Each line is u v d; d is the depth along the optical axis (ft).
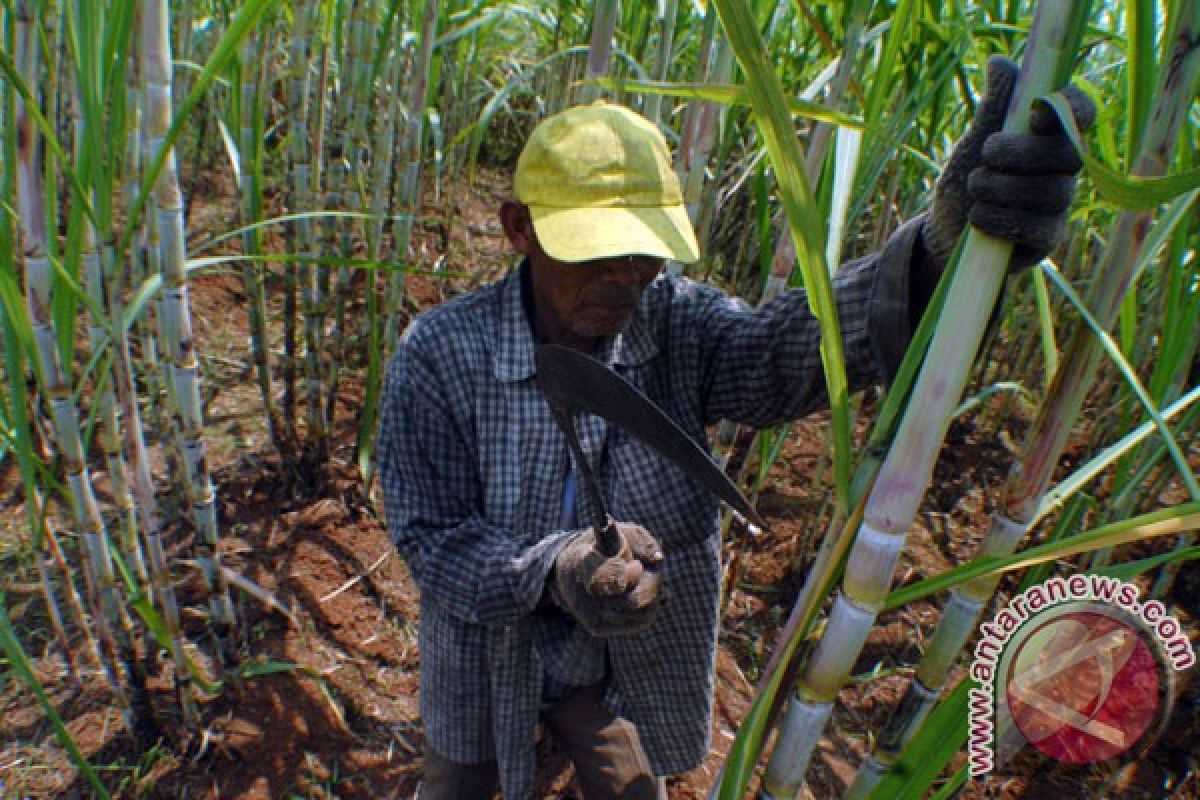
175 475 6.40
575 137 2.80
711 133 4.44
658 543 3.23
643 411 2.05
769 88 1.81
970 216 1.77
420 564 3.46
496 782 4.42
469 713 3.92
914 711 2.77
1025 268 1.92
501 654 3.61
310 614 6.14
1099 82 5.96
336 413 8.32
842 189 2.87
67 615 5.75
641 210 2.82
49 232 3.61
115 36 3.12
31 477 3.94
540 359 2.26
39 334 3.81
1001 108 2.17
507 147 15.90
